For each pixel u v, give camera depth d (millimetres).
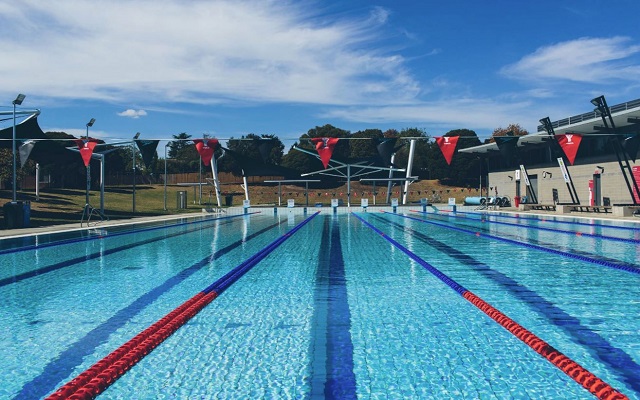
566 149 14008
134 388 3180
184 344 4047
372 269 7801
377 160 35156
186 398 3021
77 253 9930
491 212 25344
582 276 6957
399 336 4219
